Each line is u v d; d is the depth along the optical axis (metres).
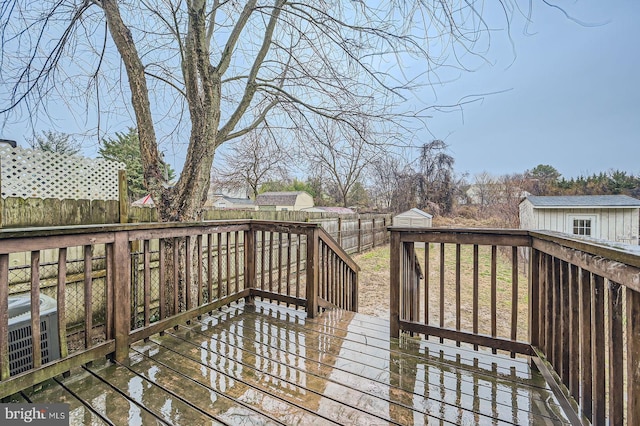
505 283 7.34
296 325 2.92
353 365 2.18
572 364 1.53
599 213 9.87
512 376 2.07
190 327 2.78
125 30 3.27
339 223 10.02
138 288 3.89
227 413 1.62
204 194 3.67
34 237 1.63
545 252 1.91
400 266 2.67
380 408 1.71
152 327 2.40
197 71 3.35
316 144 4.63
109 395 1.74
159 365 2.09
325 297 3.50
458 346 2.49
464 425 1.58
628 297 1.02
